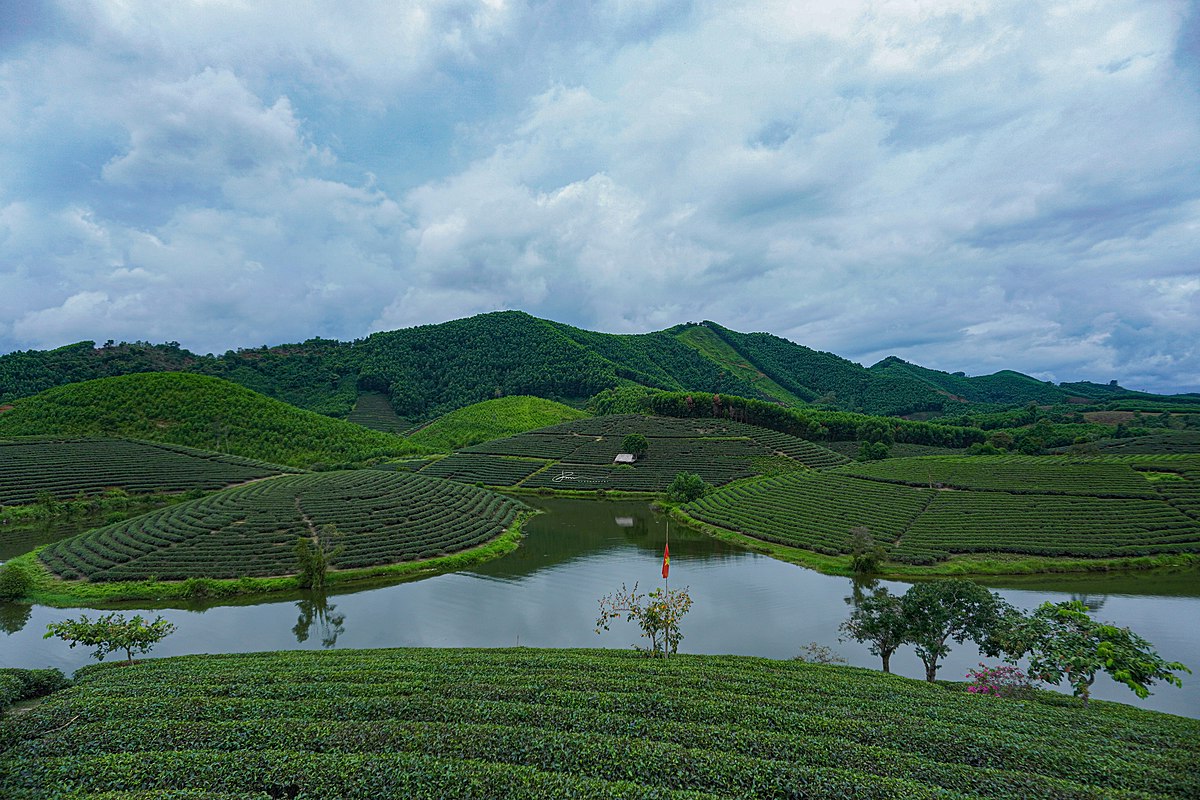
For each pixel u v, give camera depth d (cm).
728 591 6762
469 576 7369
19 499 9994
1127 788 2353
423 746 2611
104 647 4700
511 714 2995
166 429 14838
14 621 5703
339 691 3378
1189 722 3288
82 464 11756
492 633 5512
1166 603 6078
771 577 7306
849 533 8662
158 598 6316
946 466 11788
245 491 10156
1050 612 3750
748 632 5559
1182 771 2430
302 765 2408
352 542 8025
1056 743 2720
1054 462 11419
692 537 9538
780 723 2945
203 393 16250
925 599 4272
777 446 16262
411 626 5672
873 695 3500
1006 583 6819
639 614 4625
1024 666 4819
